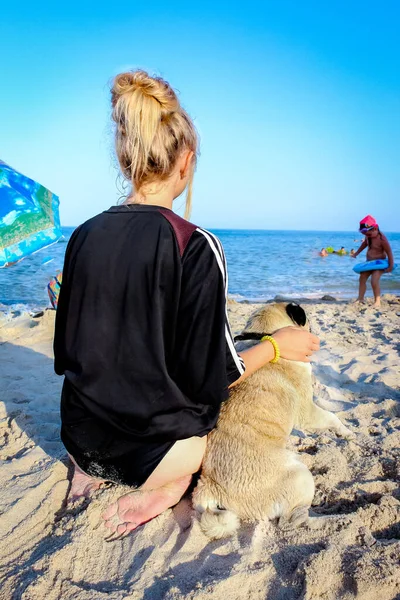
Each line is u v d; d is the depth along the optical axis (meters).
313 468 3.06
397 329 7.25
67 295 2.04
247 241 56.19
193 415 2.08
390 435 3.45
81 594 2.02
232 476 2.44
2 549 2.36
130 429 2.02
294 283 16.02
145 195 1.99
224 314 1.90
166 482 2.39
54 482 2.83
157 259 1.83
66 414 2.15
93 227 1.97
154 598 2.00
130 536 2.39
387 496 2.62
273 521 2.45
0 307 10.34
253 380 2.71
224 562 2.19
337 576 2.06
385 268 9.77
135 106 1.82
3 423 3.67
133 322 1.89
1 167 3.34
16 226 3.10
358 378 4.99
